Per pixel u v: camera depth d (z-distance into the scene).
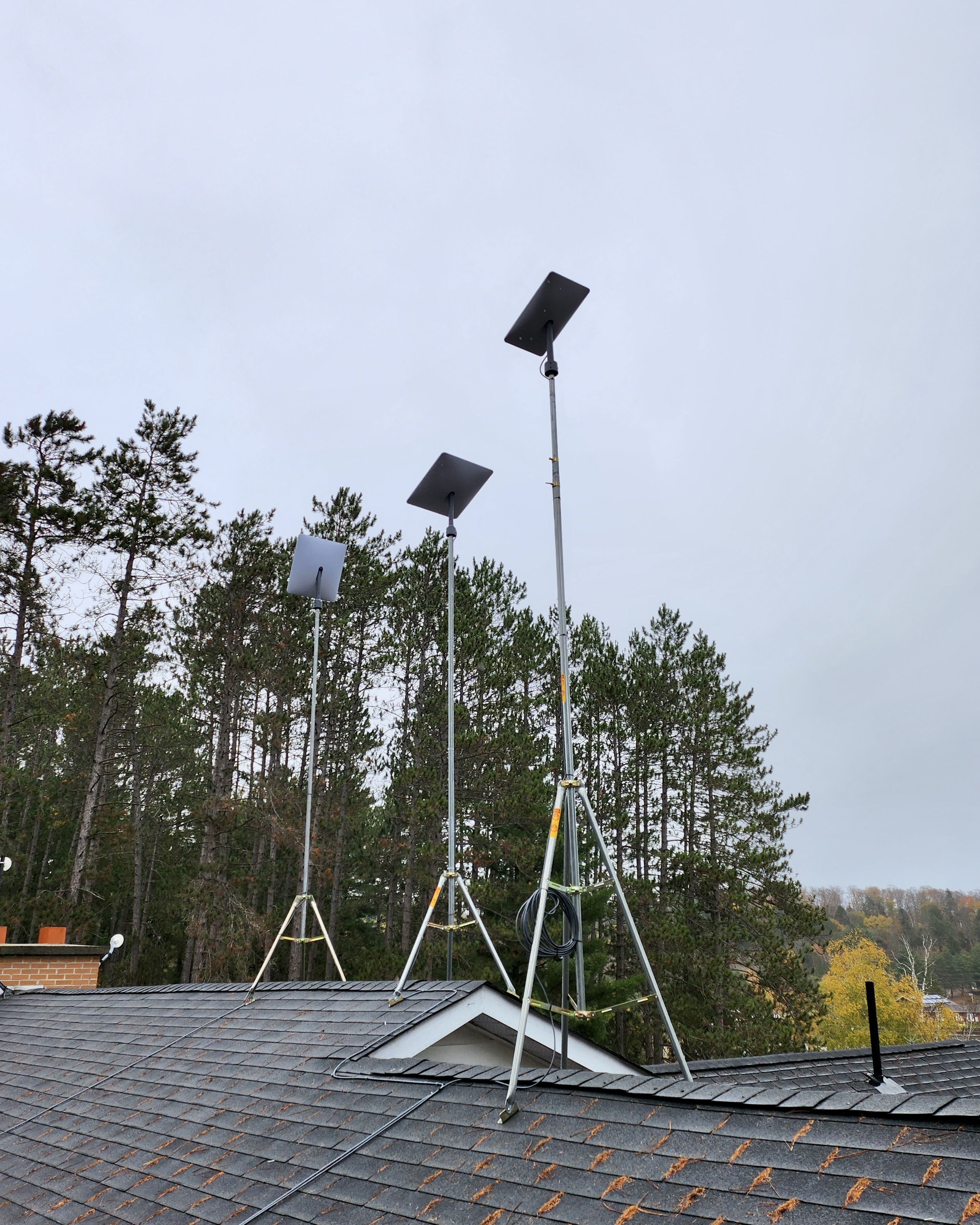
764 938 20.89
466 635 21.73
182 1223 3.28
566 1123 3.04
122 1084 5.50
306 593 7.96
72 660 21.19
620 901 3.76
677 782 23.61
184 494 22.12
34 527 20.23
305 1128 3.84
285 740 20.53
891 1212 1.98
